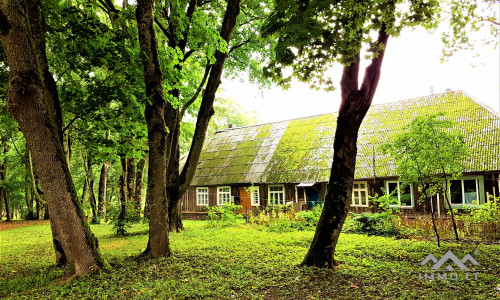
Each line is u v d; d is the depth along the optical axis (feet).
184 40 44.98
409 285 19.13
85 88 31.76
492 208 38.81
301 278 20.59
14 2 20.17
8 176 94.17
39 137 21.31
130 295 18.38
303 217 50.67
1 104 30.40
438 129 31.50
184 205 83.71
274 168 72.49
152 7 27.94
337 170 23.03
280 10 16.97
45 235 52.95
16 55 20.33
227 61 57.98
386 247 30.40
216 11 51.44
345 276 21.07
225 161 83.56
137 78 30.78
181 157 95.66
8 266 28.22
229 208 58.34
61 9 29.30
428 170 31.37
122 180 59.11
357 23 16.35
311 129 79.30
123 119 32.89
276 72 18.80
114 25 33.81
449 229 38.86
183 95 57.21
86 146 33.58
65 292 18.89
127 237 45.57
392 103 73.92
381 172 56.65
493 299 15.92
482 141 51.31
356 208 60.44
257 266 23.93
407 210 54.34
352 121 22.66
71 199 22.34
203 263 25.36
